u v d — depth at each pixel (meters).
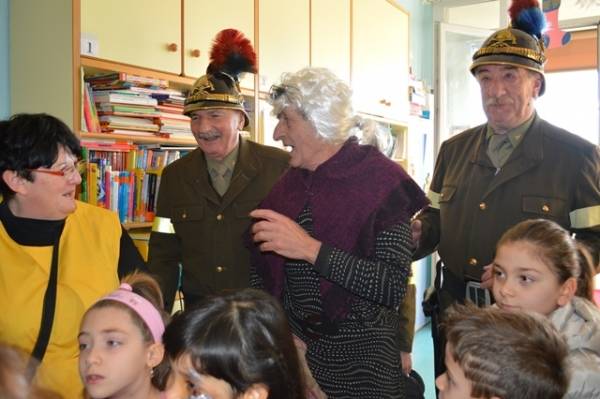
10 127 1.33
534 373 0.96
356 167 1.40
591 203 1.71
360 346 1.39
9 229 1.40
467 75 5.28
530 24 1.85
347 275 1.30
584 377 1.19
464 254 1.89
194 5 2.62
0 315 1.35
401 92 4.75
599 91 4.21
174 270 2.12
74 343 1.39
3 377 0.75
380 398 1.38
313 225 1.41
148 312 1.27
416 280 5.07
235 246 2.01
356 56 4.01
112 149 2.38
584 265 1.45
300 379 1.01
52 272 1.40
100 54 2.20
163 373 1.20
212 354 0.92
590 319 1.35
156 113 2.47
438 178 2.13
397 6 4.62
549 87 4.88
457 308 1.19
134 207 2.49
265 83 3.06
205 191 2.05
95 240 1.49
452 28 4.98
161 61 2.47
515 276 1.41
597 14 4.59
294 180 1.50
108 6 2.23
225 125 1.97
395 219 1.35
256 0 2.99
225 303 0.99
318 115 1.37
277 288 1.49
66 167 1.36
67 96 2.13
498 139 1.89
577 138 1.78
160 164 2.64
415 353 4.50
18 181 1.33
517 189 1.80
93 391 1.21
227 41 2.06
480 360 0.98
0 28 2.27
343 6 3.83
